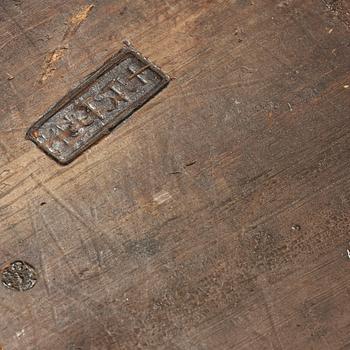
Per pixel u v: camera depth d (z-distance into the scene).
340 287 0.28
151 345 0.27
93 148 0.30
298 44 0.31
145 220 0.29
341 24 0.31
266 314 0.27
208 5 0.32
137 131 0.30
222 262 0.28
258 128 0.30
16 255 0.28
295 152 0.29
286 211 0.29
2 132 0.30
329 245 0.28
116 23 0.32
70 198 0.29
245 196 0.29
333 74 0.30
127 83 0.31
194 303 0.28
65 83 0.31
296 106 0.30
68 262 0.28
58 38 0.31
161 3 0.32
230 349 0.27
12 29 0.32
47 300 0.28
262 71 0.31
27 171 0.30
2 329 0.28
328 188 0.29
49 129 0.30
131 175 0.29
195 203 0.29
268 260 0.28
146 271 0.28
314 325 0.27
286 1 0.32
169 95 0.30
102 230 0.29
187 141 0.30
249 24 0.31
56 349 0.27
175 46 0.31
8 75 0.31
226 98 0.30
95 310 0.28
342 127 0.30
